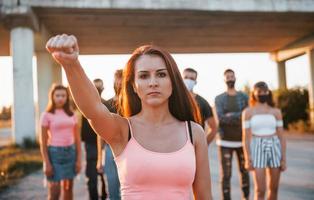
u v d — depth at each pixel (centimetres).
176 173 192
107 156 464
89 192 660
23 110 1702
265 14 1975
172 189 191
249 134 568
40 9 1739
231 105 645
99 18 1920
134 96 225
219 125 652
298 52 2719
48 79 2288
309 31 2445
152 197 189
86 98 178
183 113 216
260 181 553
